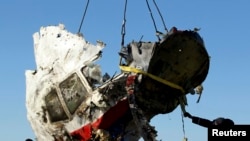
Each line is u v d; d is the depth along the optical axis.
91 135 14.16
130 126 14.27
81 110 14.29
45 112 15.16
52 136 15.16
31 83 15.70
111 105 13.88
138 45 13.62
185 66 13.96
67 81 14.63
